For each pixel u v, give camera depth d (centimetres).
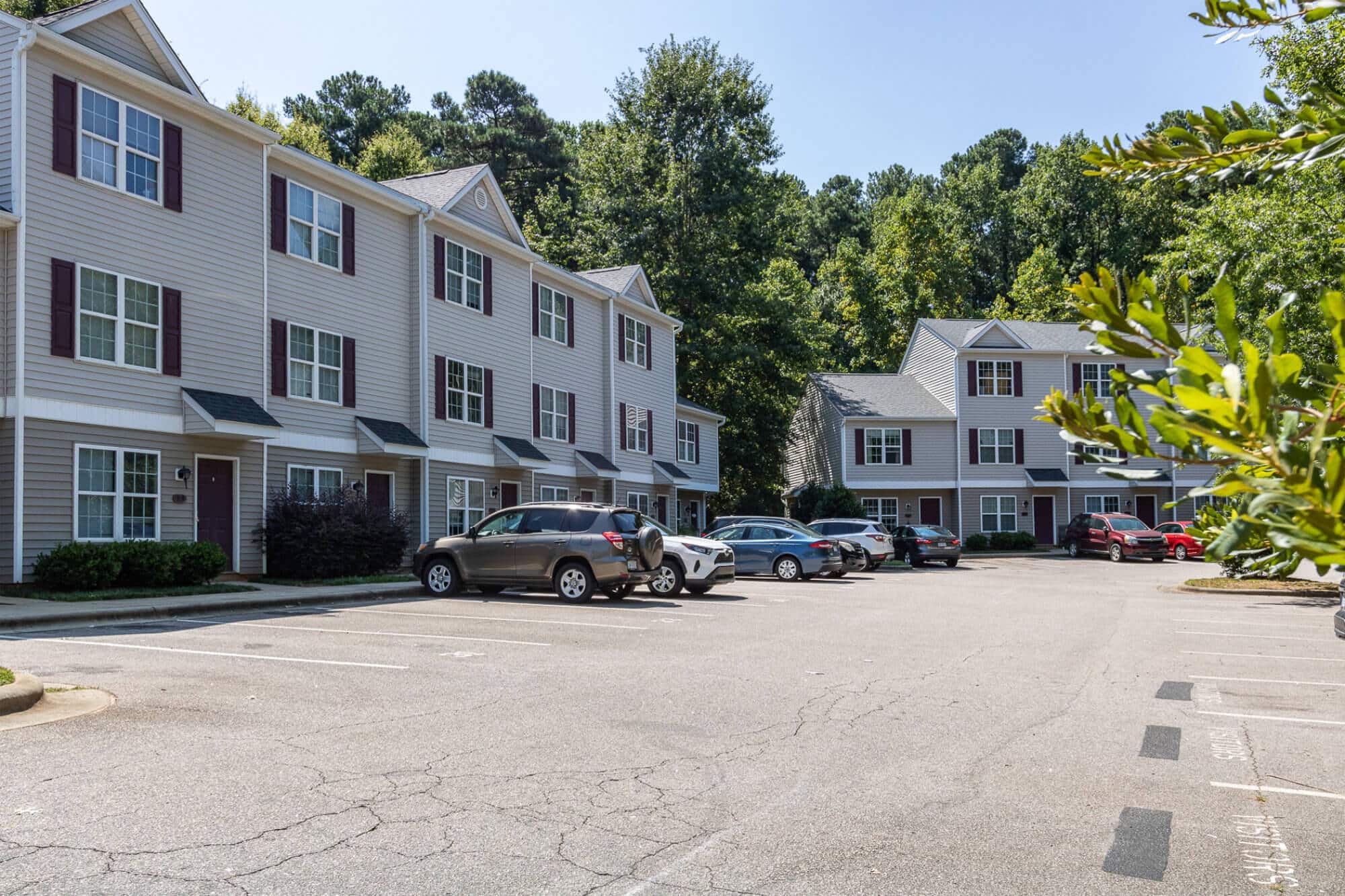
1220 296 173
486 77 6738
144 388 1850
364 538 2150
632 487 3741
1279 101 273
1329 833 552
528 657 1127
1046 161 7119
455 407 2711
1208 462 190
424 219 2614
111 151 1816
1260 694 966
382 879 468
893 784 640
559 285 3312
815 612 1731
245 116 4406
